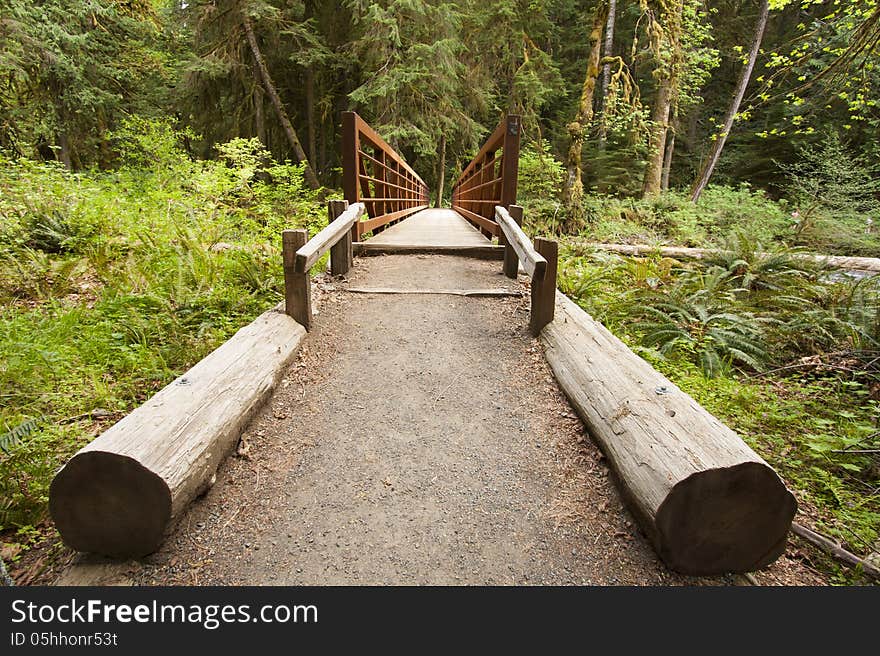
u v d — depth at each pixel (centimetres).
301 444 291
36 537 229
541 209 1423
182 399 257
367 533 228
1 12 1019
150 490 201
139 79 1617
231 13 1555
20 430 241
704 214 1469
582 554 219
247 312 487
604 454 272
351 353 408
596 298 600
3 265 518
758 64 1919
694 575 212
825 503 288
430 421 317
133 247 588
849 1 747
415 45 1596
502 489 258
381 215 863
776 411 383
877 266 866
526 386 360
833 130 1509
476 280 592
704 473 199
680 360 471
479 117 2464
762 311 595
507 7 2078
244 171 947
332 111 2009
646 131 1516
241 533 226
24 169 762
